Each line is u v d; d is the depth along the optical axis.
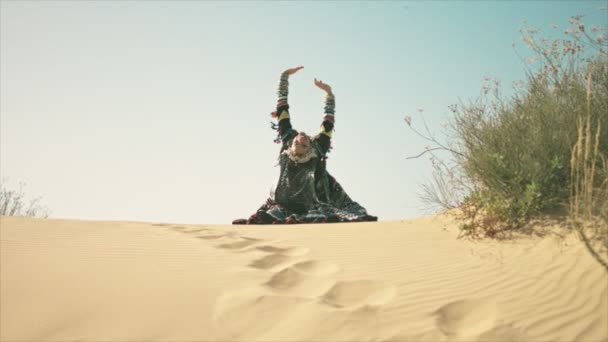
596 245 4.17
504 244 4.66
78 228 5.25
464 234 5.09
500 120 5.84
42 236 4.82
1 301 3.41
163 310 3.39
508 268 4.15
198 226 6.02
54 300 3.46
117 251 4.49
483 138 5.69
